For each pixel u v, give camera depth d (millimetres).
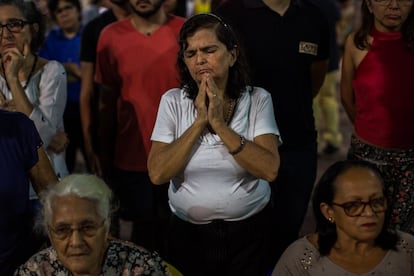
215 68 3969
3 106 4480
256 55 5051
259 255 4293
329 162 9266
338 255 3781
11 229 3760
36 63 4703
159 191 5422
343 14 11727
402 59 4867
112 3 5754
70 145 7027
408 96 4891
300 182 5184
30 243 3941
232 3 5117
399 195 4980
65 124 6988
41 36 4730
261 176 4000
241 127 4109
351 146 5199
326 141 9586
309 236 3898
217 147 4059
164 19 5340
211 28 3980
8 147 3701
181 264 4348
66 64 6992
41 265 3518
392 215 4961
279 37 5051
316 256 3799
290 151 5164
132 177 5449
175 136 4156
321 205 3768
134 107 5340
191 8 13125
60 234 3350
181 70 4180
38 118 4484
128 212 5547
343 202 3652
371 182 3658
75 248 3328
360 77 5023
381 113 4957
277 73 5082
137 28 5320
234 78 4121
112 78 5422
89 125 5902
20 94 4430
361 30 5012
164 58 5266
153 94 5305
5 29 4457
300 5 5113
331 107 9406
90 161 5938
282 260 3867
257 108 4164
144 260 3570
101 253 3484
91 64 5848
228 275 4309
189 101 4145
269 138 4109
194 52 3980
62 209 3324
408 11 4777
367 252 3760
